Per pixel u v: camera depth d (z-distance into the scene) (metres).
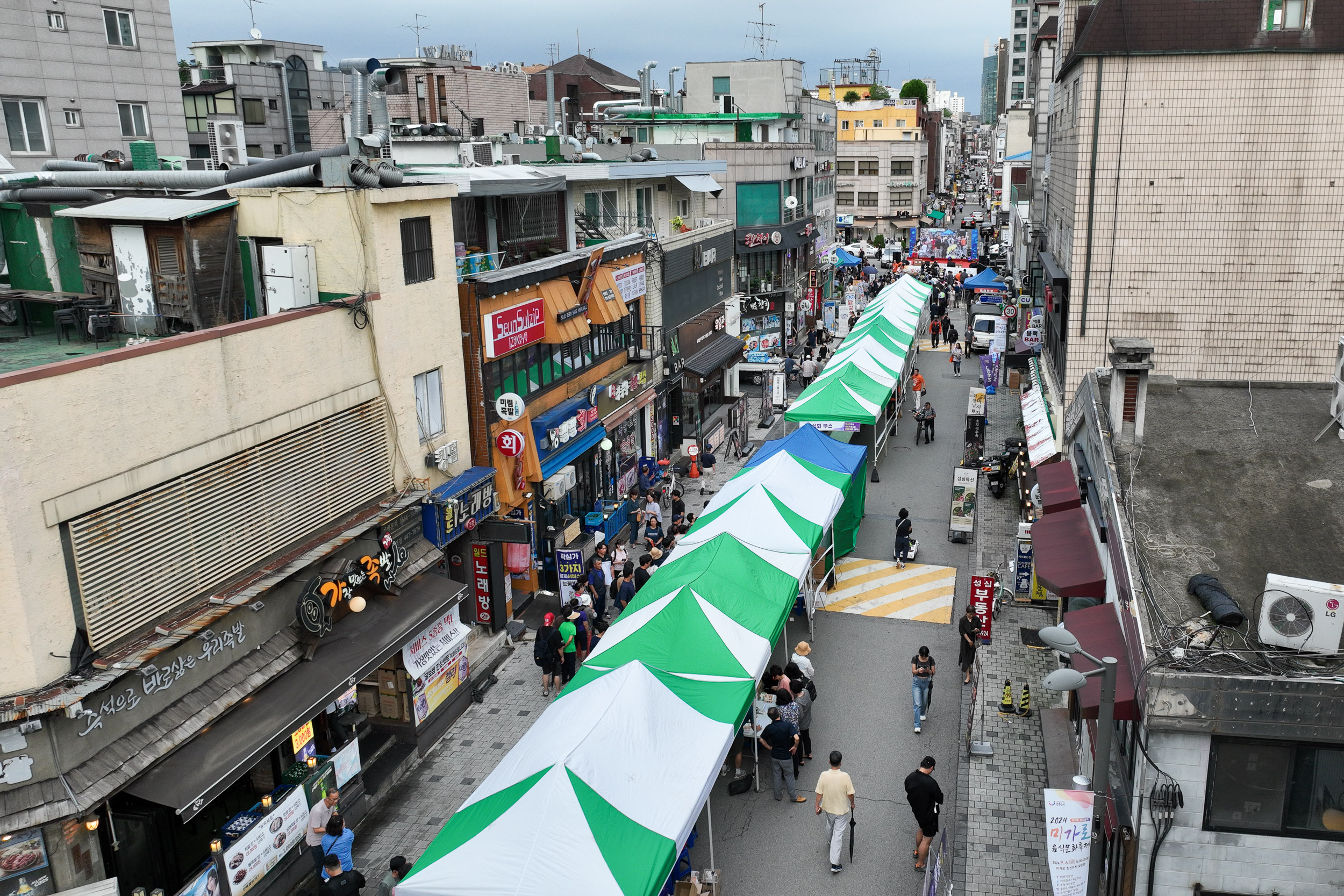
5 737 9.66
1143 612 10.93
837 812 13.08
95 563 10.47
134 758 10.72
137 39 28.78
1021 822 14.28
